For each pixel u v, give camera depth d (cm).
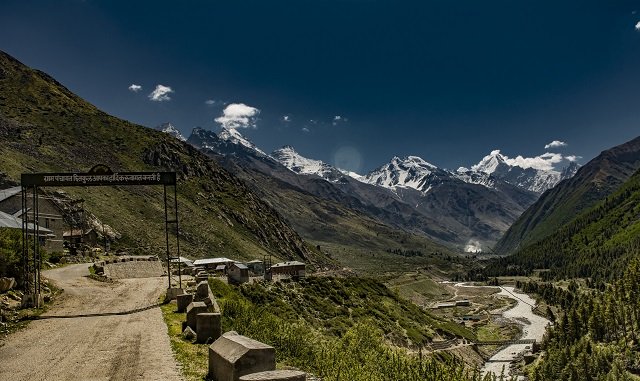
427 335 14125
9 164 18925
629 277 19050
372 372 5441
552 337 16812
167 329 2867
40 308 3731
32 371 2011
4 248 4284
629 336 15350
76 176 3972
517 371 14425
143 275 7231
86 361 2148
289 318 8438
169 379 1827
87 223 13938
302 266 14488
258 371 1575
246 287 9406
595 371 13138
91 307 3816
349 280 15588
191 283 5569
